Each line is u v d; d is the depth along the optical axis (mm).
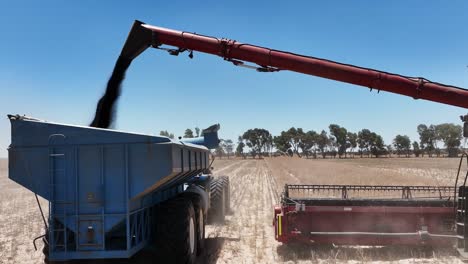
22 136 7891
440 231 10047
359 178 30969
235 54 9945
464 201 9445
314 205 10539
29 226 14641
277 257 10039
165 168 7652
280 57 9672
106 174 7742
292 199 10695
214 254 10453
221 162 95375
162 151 7680
